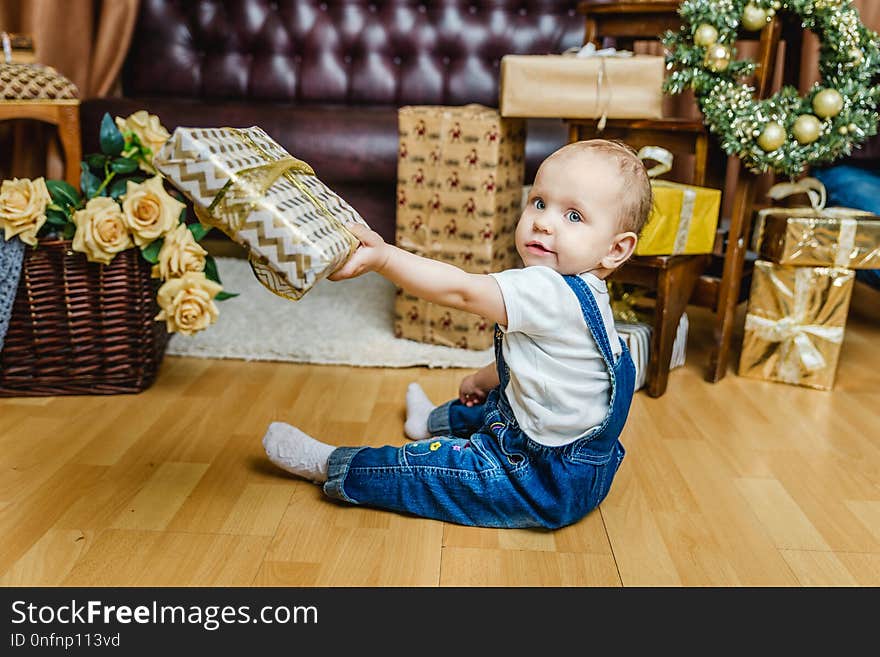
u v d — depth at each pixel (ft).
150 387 5.14
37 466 4.08
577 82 5.46
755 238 5.68
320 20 9.11
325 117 7.65
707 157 5.68
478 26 9.11
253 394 5.10
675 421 4.93
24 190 4.58
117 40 8.67
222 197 2.84
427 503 3.68
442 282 3.26
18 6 8.28
